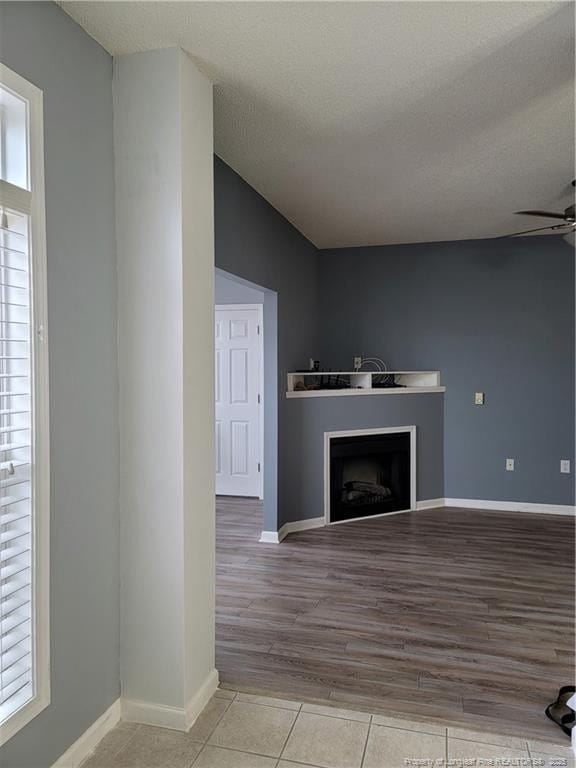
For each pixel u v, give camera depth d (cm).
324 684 247
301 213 457
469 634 295
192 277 224
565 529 483
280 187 391
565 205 432
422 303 568
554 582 364
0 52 162
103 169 213
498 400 550
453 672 257
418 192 400
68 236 193
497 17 198
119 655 224
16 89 168
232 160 340
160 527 220
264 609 326
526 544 443
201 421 233
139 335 221
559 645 283
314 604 333
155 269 218
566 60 228
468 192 400
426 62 229
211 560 242
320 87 250
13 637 171
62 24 190
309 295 555
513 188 392
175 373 217
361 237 541
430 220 477
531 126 292
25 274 172
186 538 220
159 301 218
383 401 533
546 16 197
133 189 220
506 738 211
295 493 485
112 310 220
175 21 198
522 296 541
